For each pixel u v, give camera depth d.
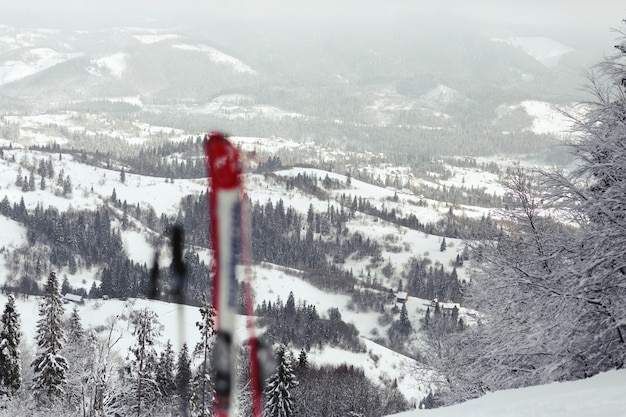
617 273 12.16
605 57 13.27
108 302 127.31
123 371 39.75
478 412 7.11
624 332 12.45
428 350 21.25
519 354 14.27
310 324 112.62
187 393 46.19
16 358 41.62
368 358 106.88
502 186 16.11
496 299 16.00
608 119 13.18
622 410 5.57
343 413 54.09
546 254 14.08
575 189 13.27
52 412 37.31
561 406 6.27
